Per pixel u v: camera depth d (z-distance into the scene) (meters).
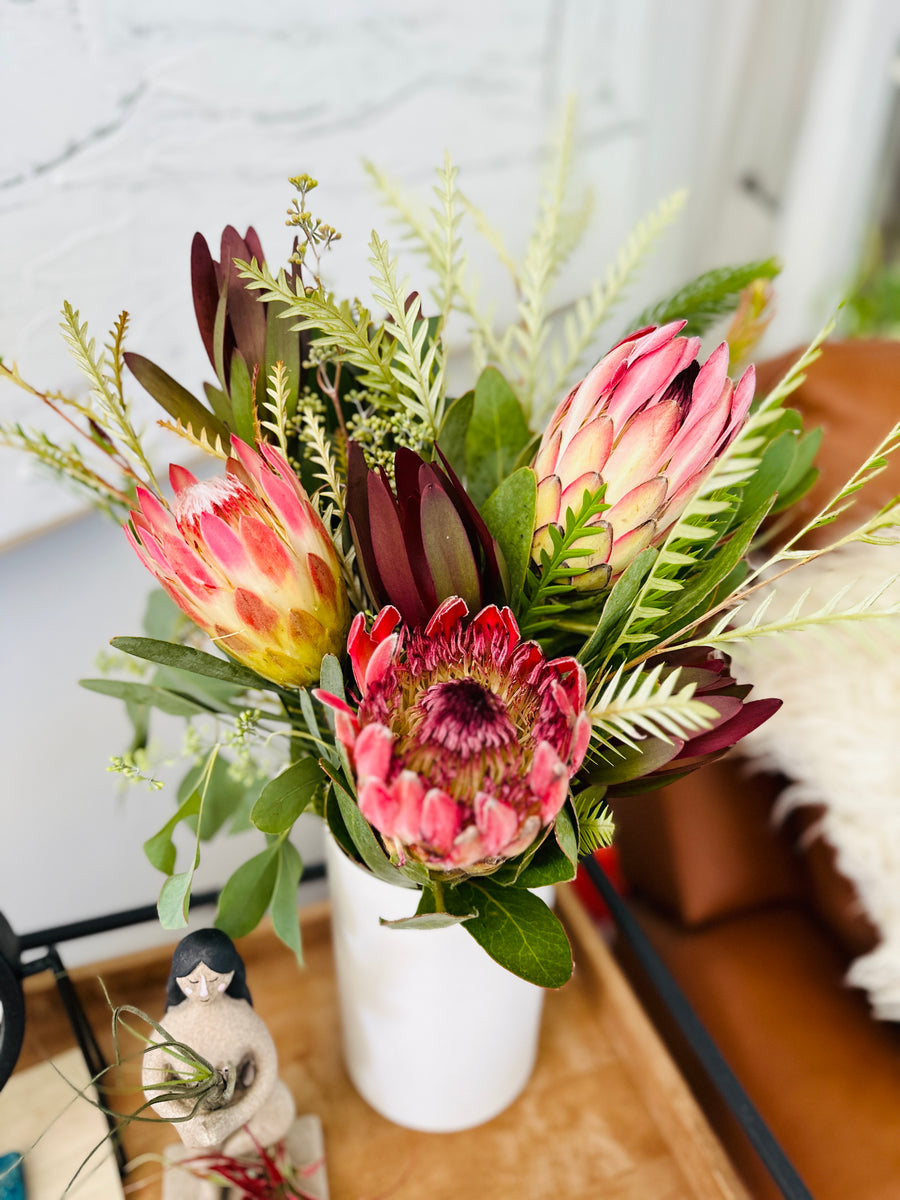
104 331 0.58
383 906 0.44
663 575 0.35
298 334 0.40
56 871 0.71
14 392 0.56
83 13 0.50
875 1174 0.56
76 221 0.55
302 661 0.36
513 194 0.71
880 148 0.97
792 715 0.58
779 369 0.64
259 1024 0.45
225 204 0.60
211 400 0.41
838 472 0.60
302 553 0.34
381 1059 0.52
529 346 0.48
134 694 0.46
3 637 0.65
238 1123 0.44
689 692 0.31
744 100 0.89
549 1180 0.54
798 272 1.00
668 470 0.33
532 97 0.69
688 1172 0.53
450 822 0.30
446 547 0.35
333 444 0.42
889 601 0.53
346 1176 0.53
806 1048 0.62
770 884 0.67
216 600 0.34
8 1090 0.53
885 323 1.11
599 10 0.70
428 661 0.35
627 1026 0.59
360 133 0.63
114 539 0.66
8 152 0.51
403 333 0.36
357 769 0.31
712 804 0.65
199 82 0.55
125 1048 0.57
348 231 0.65
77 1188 0.49
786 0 0.85
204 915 0.66
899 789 0.56
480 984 0.47
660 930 0.71
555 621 0.39
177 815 0.45
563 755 0.32
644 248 0.49
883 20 0.86
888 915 0.58
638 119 0.79
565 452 0.34
